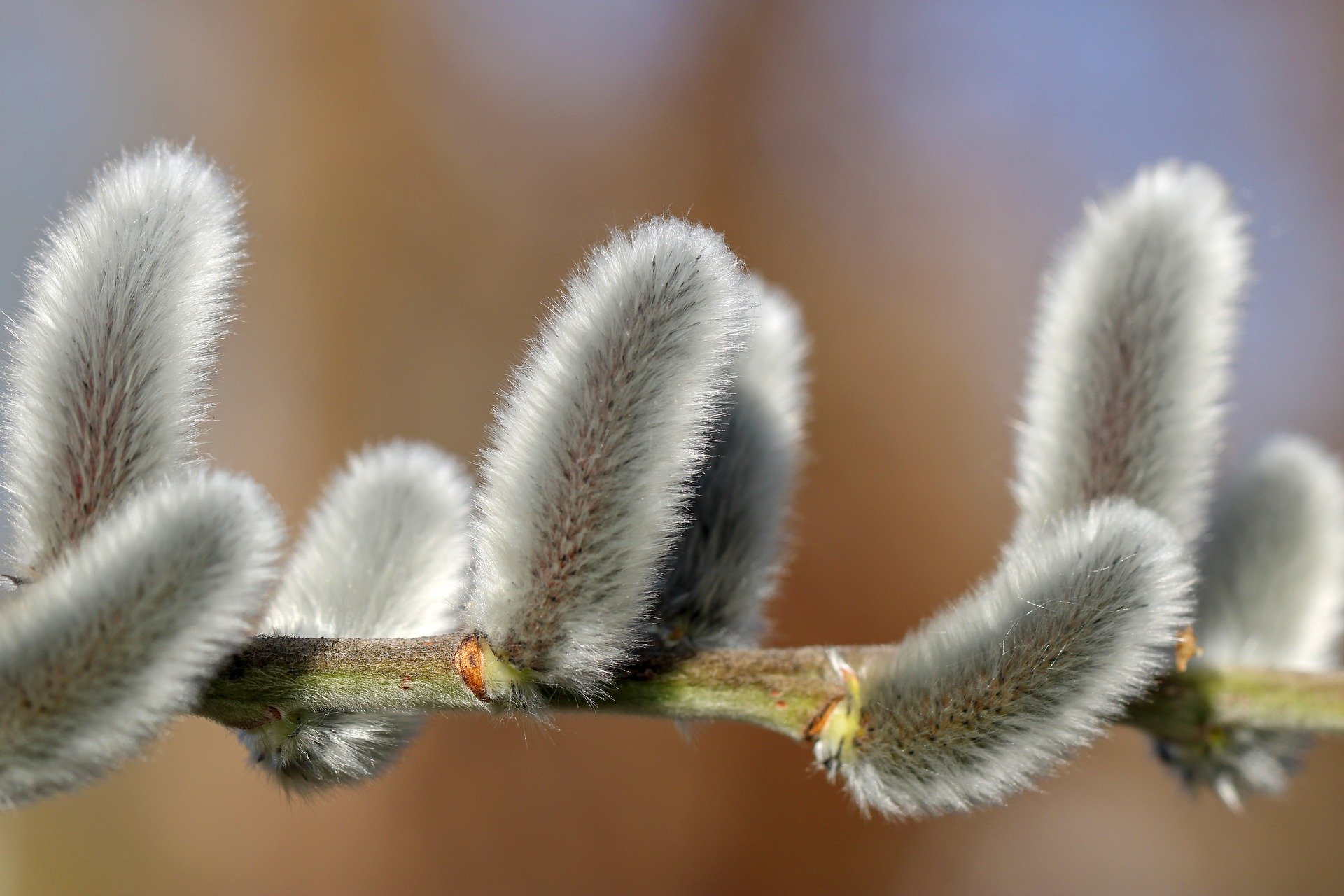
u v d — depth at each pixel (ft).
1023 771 0.86
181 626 0.81
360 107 3.47
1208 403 0.91
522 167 3.50
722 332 0.85
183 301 0.86
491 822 2.86
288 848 2.79
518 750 2.91
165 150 0.88
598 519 0.85
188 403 0.86
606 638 0.85
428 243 3.43
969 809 0.86
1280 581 0.95
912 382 3.12
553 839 2.86
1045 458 0.91
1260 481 0.96
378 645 0.87
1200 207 0.91
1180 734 0.93
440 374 3.35
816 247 3.32
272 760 0.87
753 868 2.87
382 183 3.43
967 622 0.86
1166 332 0.91
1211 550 0.96
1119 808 2.96
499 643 0.86
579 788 2.89
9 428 0.86
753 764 2.92
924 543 2.99
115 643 0.81
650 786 2.91
